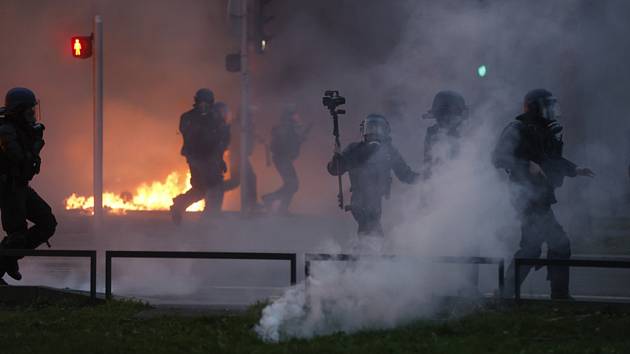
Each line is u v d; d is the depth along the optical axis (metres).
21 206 19.73
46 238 20.30
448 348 13.72
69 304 18.47
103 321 16.41
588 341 14.32
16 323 16.39
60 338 14.76
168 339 14.67
